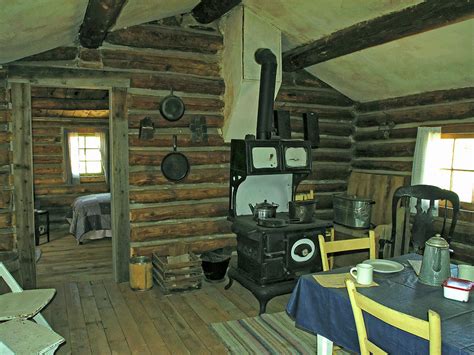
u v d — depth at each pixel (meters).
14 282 2.73
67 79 3.92
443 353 1.56
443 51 3.54
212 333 3.14
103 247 5.76
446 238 3.85
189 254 4.30
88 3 2.97
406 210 4.07
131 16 3.64
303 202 3.82
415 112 4.54
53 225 6.86
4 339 1.84
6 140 3.81
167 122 4.34
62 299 3.80
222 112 4.60
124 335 3.10
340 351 2.55
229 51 4.37
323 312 2.14
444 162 4.27
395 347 1.71
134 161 4.20
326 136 5.38
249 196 4.37
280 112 4.66
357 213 4.53
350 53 4.02
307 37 4.18
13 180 3.85
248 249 3.72
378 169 5.11
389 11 3.20
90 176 7.27
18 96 3.80
